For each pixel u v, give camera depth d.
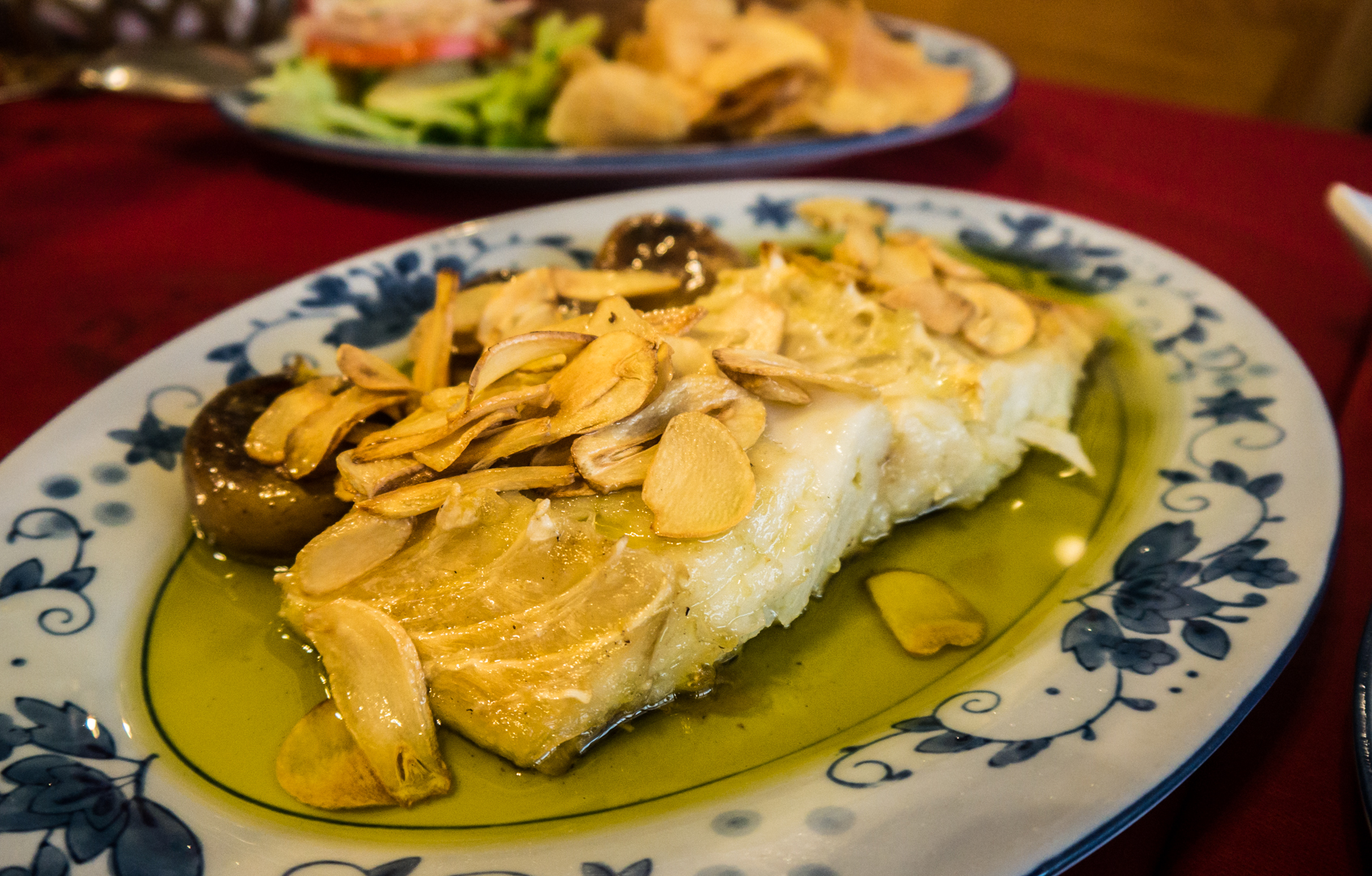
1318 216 0.41
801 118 0.45
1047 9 0.75
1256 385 0.31
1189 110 0.52
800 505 0.27
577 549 0.26
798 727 0.26
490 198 0.45
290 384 0.31
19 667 0.26
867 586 0.29
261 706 0.26
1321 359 0.34
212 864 0.23
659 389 0.27
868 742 0.25
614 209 0.39
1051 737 0.24
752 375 0.28
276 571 0.29
